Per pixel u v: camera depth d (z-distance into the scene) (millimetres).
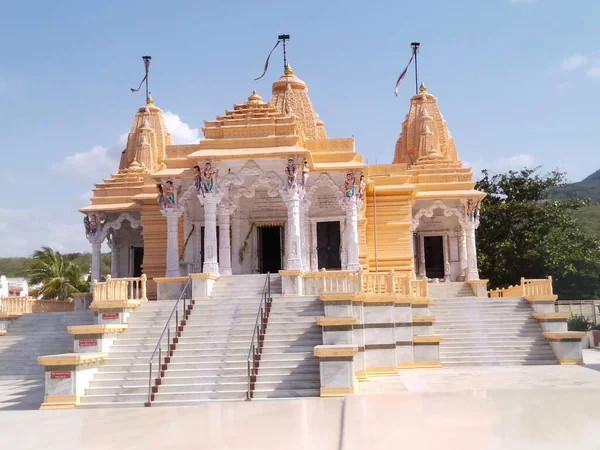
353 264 28875
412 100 42406
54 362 17422
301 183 26922
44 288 51438
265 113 28938
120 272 38500
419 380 21016
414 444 5578
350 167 29109
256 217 32594
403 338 24438
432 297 33062
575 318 37875
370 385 19906
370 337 22531
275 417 7730
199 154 26828
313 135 36625
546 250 47312
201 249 32281
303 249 30125
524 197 53438
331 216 32344
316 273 24047
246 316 21375
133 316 22016
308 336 19828
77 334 19766
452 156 42375
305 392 17266
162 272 34281
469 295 33125
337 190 29875
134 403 17172
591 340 35125
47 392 17406
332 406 8461
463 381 20469
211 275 24422
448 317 28391
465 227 35875
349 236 29188
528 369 23906
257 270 32375
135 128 41344
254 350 19078
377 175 35219
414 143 41094
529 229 50344
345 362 16719
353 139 31016
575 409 7043
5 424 8719
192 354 19422
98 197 36781
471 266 35375
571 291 48188
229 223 30172
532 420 6453
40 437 7434
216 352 19375
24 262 96562
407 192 34469
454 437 5781
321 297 20328
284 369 18234
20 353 26359
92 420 8453
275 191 27922
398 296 24609
